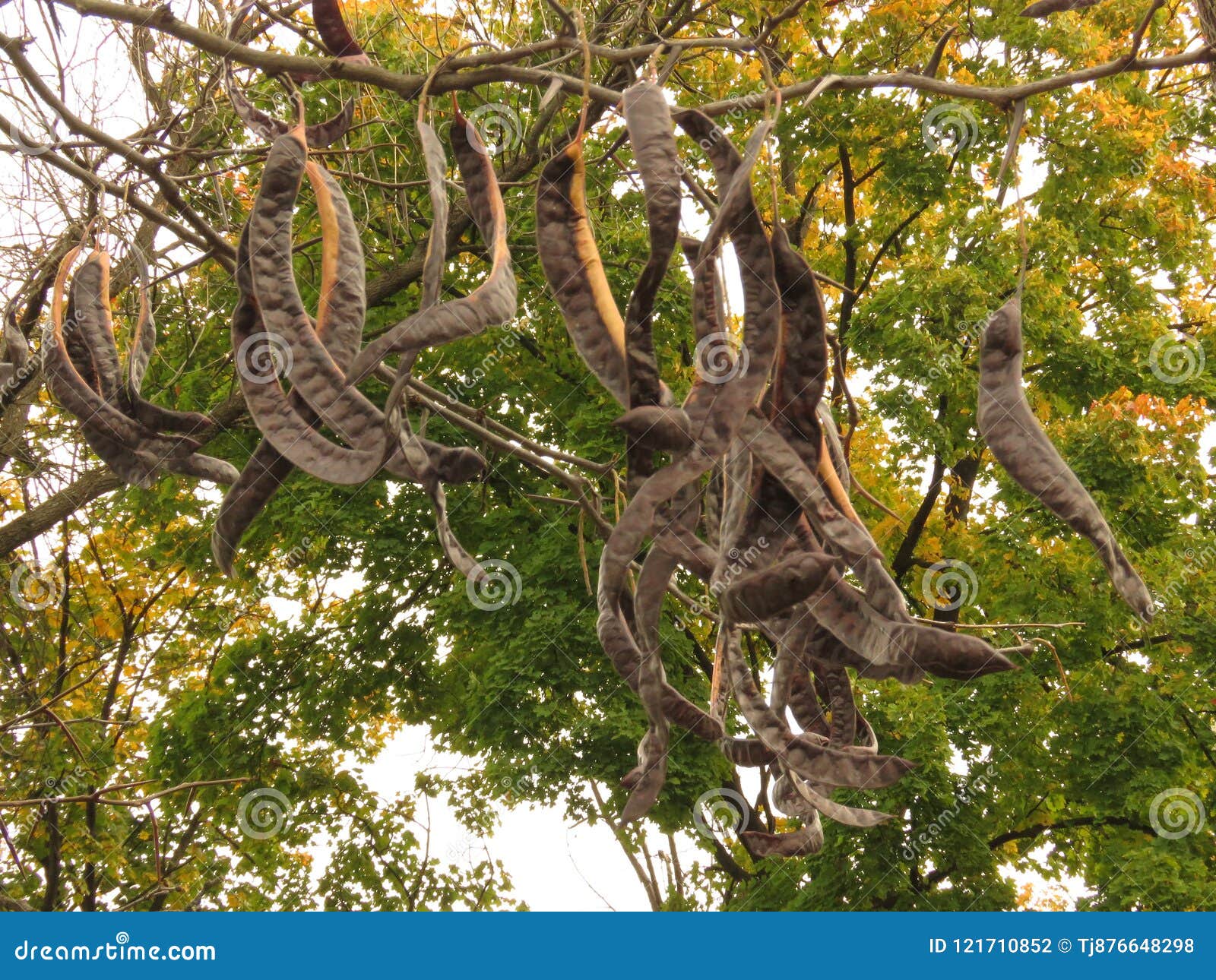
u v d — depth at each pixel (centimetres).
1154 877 1330
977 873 1481
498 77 343
